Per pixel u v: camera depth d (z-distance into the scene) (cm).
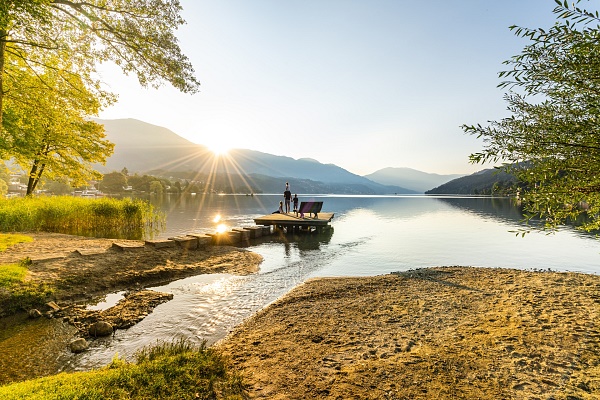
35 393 345
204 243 1612
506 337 570
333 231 2558
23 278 884
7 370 529
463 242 2014
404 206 6881
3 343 627
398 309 752
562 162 248
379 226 2922
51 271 975
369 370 474
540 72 248
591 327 598
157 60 957
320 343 584
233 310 822
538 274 1053
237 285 1052
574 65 229
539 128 253
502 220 3519
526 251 1712
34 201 2202
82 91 1282
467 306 754
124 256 1223
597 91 233
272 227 2520
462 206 6788
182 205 6222
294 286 1045
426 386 425
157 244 1400
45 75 1182
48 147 2186
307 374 469
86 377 398
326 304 814
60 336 661
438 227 2845
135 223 2372
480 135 274
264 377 463
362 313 736
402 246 1869
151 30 959
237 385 425
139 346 625
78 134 2178
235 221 3158
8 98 1169
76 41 989
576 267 1347
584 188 244
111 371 423
